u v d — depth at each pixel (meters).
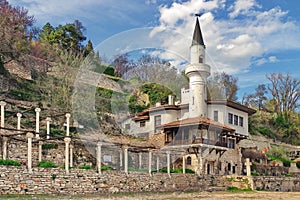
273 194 25.33
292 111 63.31
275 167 39.47
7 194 15.67
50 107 30.41
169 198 18.58
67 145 18.45
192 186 25.59
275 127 58.62
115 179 20.11
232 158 34.97
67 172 18.00
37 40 44.12
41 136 21.30
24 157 21.09
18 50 36.16
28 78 35.00
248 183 29.27
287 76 64.88
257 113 57.03
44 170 17.19
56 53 41.50
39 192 16.77
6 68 34.41
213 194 22.84
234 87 56.00
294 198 22.34
